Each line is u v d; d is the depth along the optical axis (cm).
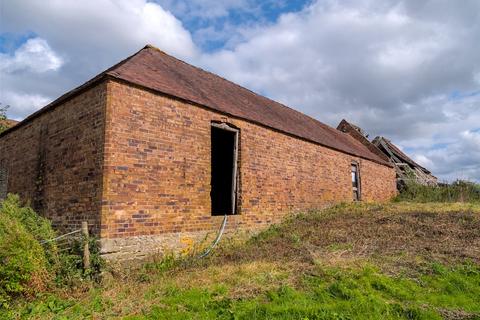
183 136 945
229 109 1134
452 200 2259
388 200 2453
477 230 1080
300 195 1466
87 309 582
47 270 678
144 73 948
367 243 994
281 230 1239
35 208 991
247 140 1192
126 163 804
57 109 958
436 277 719
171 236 884
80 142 846
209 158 1018
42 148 1002
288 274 728
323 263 796
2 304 590
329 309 549
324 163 1686
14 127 1166
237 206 1151
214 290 644
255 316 525
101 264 731
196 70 1433
